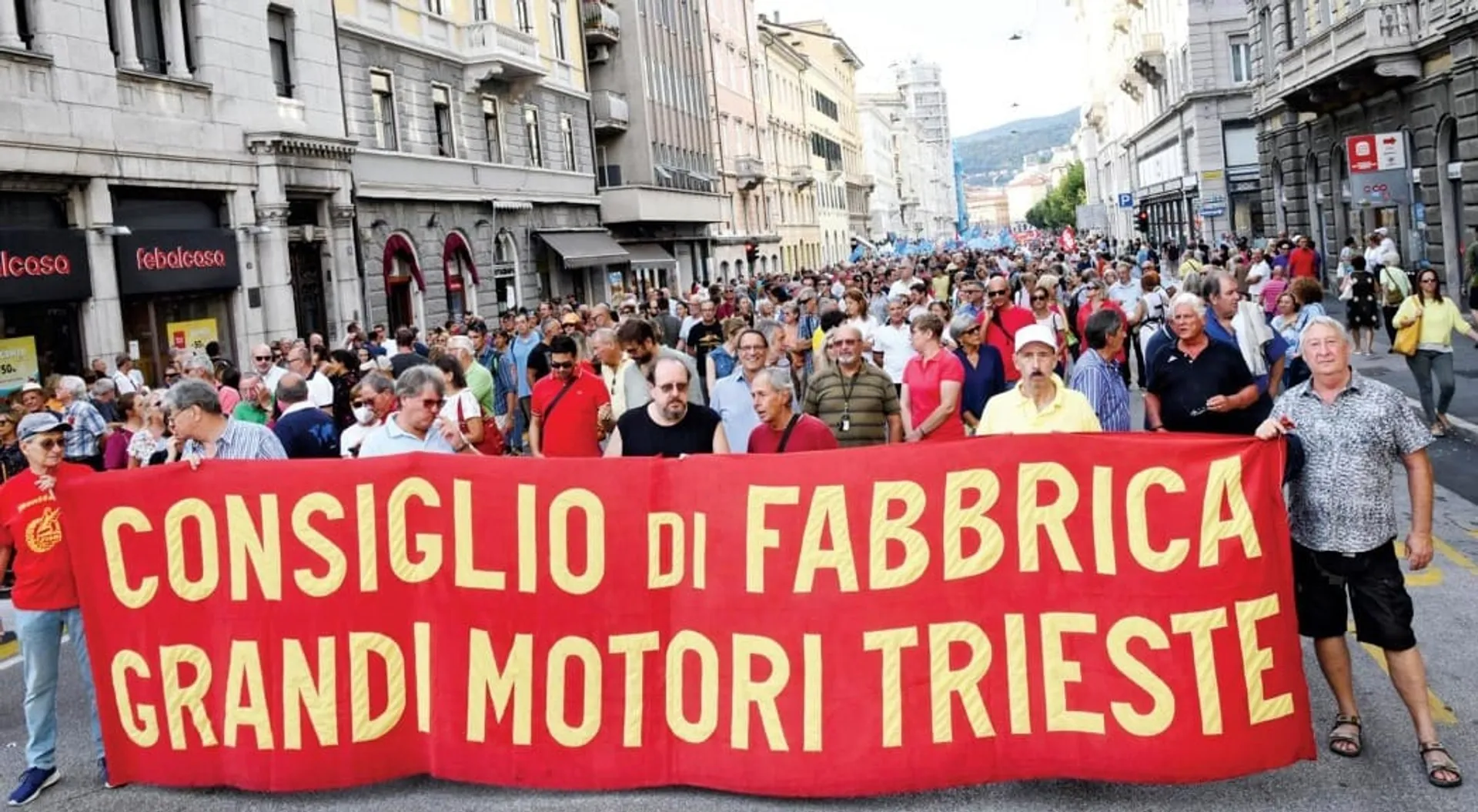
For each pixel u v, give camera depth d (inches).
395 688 231.6
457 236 1224.2
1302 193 1455.5
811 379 332.8
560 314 831.7
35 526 244.7
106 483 239.9
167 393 259.8
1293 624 210.4
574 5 1617.9
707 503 221.9
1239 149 2140.7
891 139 5772.6
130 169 748.0
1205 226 2160.4
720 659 220.1
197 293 833.5
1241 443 209.8
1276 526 209.8
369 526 232.4
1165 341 304.5
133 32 773.3
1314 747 209.5
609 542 223.5
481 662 227.3
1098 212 3196.4
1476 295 740.7
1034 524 214.5
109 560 240.7
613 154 1859.0
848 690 215.2
